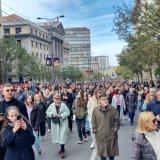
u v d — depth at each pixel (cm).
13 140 571
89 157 1081
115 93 1928
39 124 1270
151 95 1261
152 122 531
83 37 15475
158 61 3178
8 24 9062
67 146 1280
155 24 2491
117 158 1021
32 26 9244
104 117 834
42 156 1127
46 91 1830
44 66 7812
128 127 1722
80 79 11294
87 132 1452
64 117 1105
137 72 6531
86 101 1323
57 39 11856
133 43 2839
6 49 5862
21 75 6694
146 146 529
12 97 685
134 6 2492
